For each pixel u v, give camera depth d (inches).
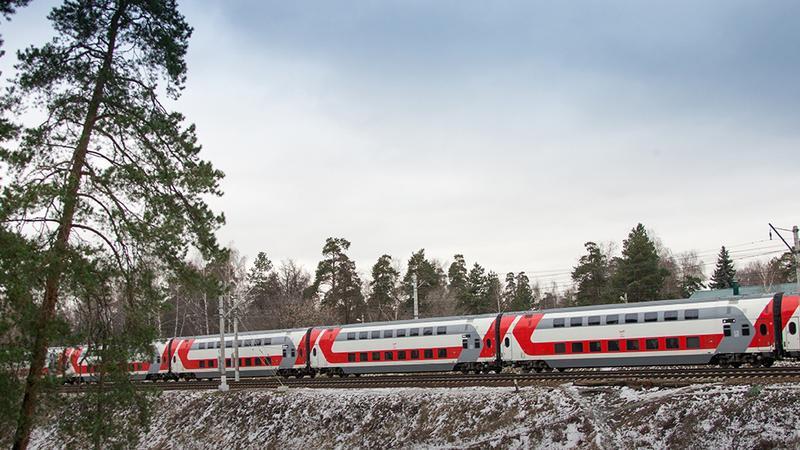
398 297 3688.5
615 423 1094.4
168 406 1733.5
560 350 1610.5
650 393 1146.7
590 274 3545.8
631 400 1141.7
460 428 1240.8
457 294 3663.9
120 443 858.1
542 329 1636.3
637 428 1058.1
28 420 764.6
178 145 847.1
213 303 3048.7
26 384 758.5
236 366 1952.5
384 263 3609.7
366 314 3585.1
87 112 829.8
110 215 793.6
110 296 823.7
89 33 840.3
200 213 849.5
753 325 1417.3
